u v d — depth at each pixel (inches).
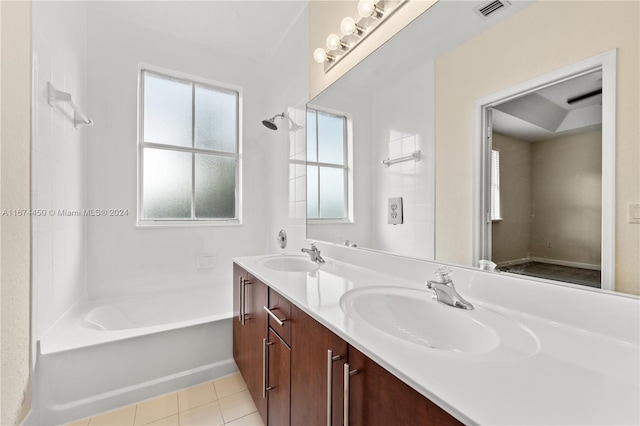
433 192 44.5
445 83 42.4
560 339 26.1
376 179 55.6
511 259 34.4
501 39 35.4
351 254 62.2
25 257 51.7
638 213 25.2
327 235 71.0
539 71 31.7
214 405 61.6
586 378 20.0
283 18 90.4
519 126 33.5
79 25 80.2
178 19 91.4
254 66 116.4
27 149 52.5
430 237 45.1
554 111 30.4
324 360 32.0
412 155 48.0
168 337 66.4
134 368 62.4
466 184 39.8
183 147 104.7
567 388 18.8
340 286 44.6
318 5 77.2
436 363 21.8
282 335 43.1
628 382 19.6
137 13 88.8
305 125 83.3
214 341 72.0
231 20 91.7
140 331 64.6
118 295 90.2
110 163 89.2
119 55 91.0
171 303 91.7
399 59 50.1
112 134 89.6
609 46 26.5
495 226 36.3
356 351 26.5
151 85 99.9
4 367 45.8
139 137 97.0
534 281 31.9
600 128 27.2
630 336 25.2
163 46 98.3
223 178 112.5
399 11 50.6
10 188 48.0
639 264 25.2
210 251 106.0
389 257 52.2
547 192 31.1
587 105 28.0
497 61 35.9
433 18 44.2
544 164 31.4
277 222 104.7
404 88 49.3
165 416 58.0
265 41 103.1
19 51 50.6
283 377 42.8
